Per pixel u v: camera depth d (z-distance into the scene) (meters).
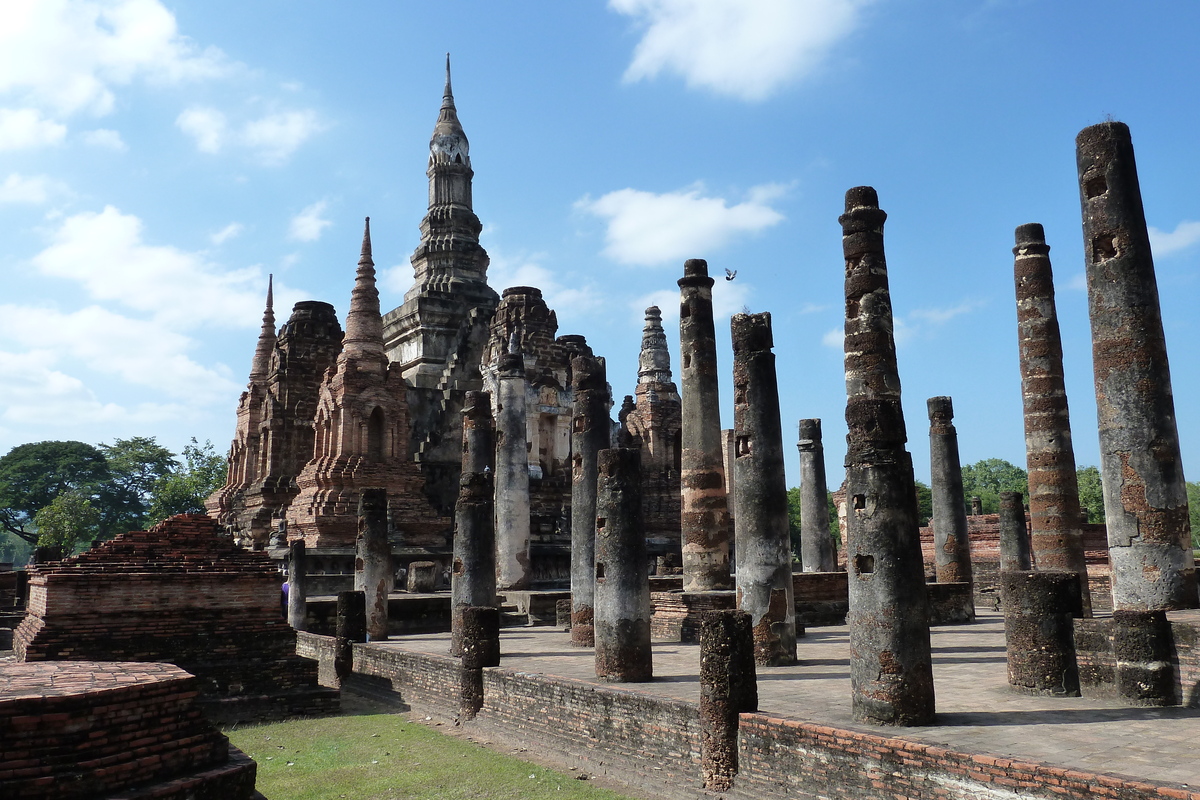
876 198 13.07
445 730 15.30
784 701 11.58
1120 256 13.45
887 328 12.70
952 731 9.58
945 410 25.12
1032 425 19.83
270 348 47.28
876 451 10.63
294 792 11.45
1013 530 23.66
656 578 26.09
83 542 76.94
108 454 78.00
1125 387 13.19
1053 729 9.64
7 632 25.98
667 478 44.75
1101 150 13.80
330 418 35.59
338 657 20.47
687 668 15.09
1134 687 11.14
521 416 28.31
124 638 15.98
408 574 29.98
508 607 25.86
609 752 12.26
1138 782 7.33
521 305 41.16
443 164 50.25
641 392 47.03
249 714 16.20
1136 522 12.94
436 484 39.56
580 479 19.72
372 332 36.56
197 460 67.19
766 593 15.61
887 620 10.10
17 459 73.81
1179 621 11.28
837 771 9.45
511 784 11.67
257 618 17.27
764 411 16.23
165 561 16.81
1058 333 19.95
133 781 8.55
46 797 7.91
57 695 8.25
